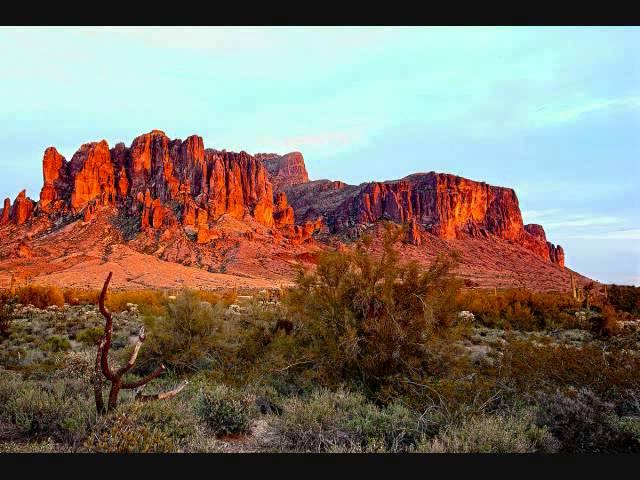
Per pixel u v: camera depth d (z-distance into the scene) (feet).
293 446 20.31
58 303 133.80
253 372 29.45
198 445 19.21
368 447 19.13
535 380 25.84
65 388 25.61
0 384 23.80
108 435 18.21
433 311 28.12
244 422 22.58
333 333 29.22
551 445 20.03
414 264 29.60
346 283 29.76
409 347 28.04
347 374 28.35
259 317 37.81
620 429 20.85
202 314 36.19
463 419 21.33
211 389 26.53
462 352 29.09
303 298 30.60
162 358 34.91
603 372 25.55
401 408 22.99
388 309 28.07
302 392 28.60
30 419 20.65
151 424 19.43
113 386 19.80
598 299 131.64
